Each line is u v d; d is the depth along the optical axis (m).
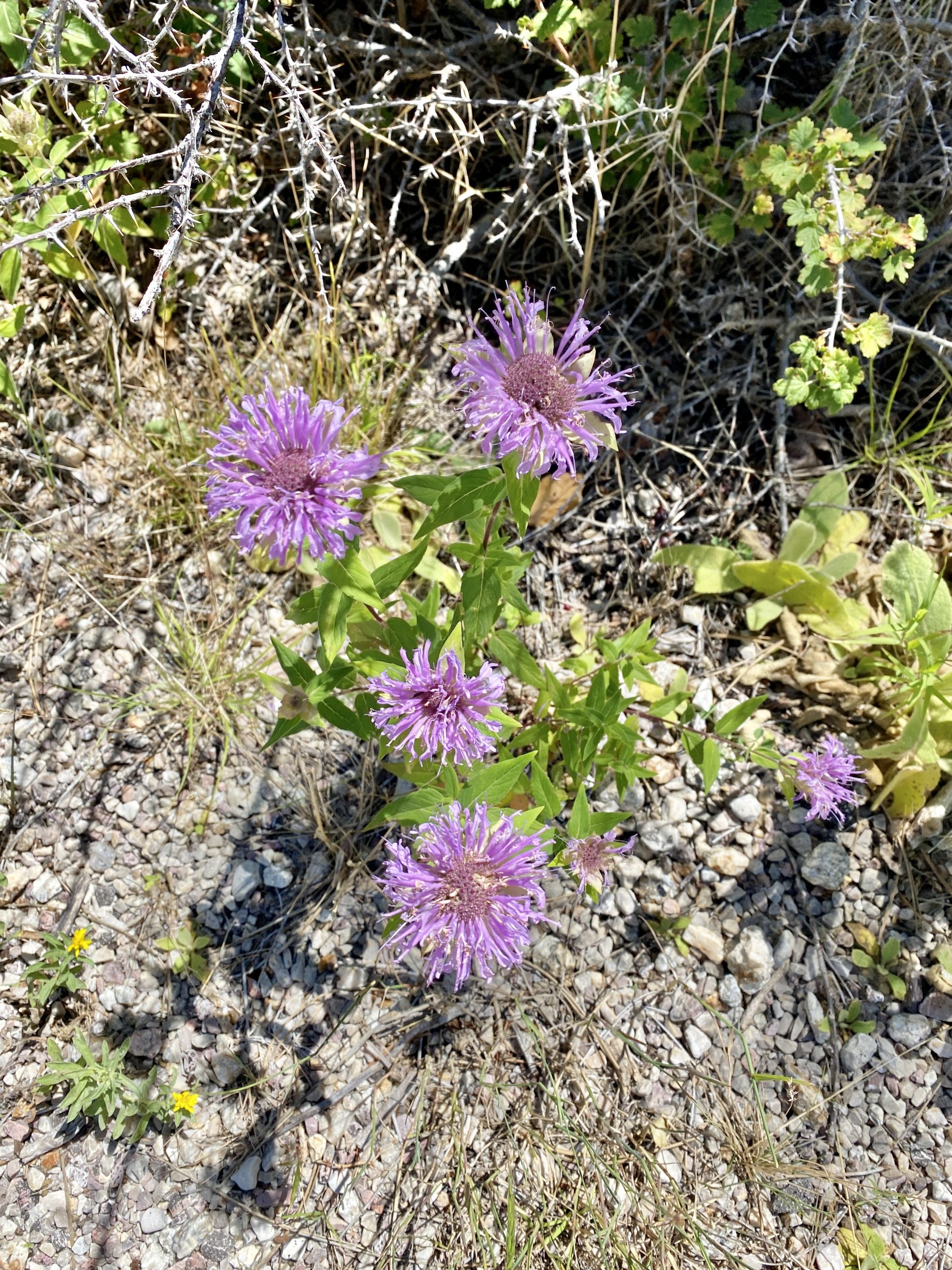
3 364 0.47
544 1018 0.45
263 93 0.52
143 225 0.49
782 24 0.49
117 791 0.48
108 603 0.50
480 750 0.31
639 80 0.48
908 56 0.45
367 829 0.45
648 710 0.49
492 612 0.36
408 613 0.48
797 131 0.44
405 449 0.53
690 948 0.46
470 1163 0.43
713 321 0.54
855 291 0.53
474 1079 0.44
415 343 0.55
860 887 0.47
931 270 0.53
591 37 0.48
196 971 0.45
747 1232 0.43
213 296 0.54
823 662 0.50
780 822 0.48
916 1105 0.44
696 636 0.51
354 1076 0.44
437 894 0.30
